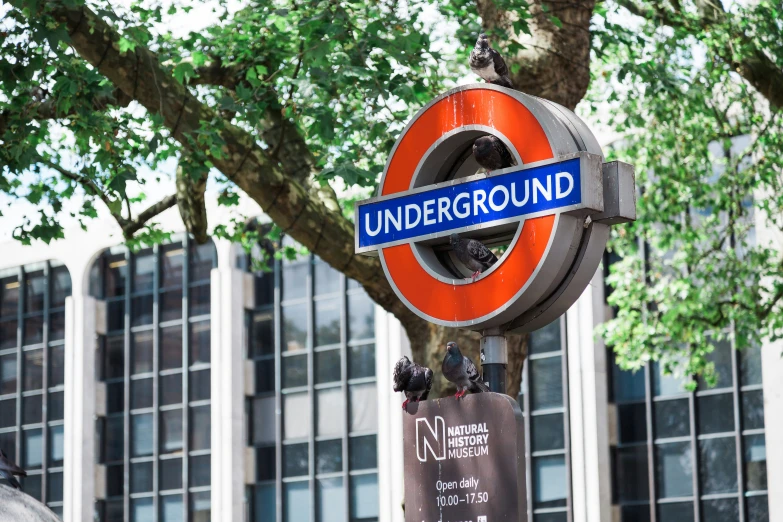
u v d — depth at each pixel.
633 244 19.98
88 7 11.73
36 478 37.66
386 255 6.96
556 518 29.09
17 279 39.34
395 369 6.70
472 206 6.56
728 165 19.98
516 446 6.18
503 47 12.07
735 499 27.55
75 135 13.19
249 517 33.91
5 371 39.03
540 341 29.95
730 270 18.94
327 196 13.27
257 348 34.72
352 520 32.19
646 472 28.73
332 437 32.91
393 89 12.38
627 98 17.31
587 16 12.82
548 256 6.17
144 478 35.81
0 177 12.62
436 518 6.41
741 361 27.95
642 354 19.81
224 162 12.24
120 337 37.16
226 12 14.02
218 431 34.12
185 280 35.84
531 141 6.39
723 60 17.23
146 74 11.88
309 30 12.24
